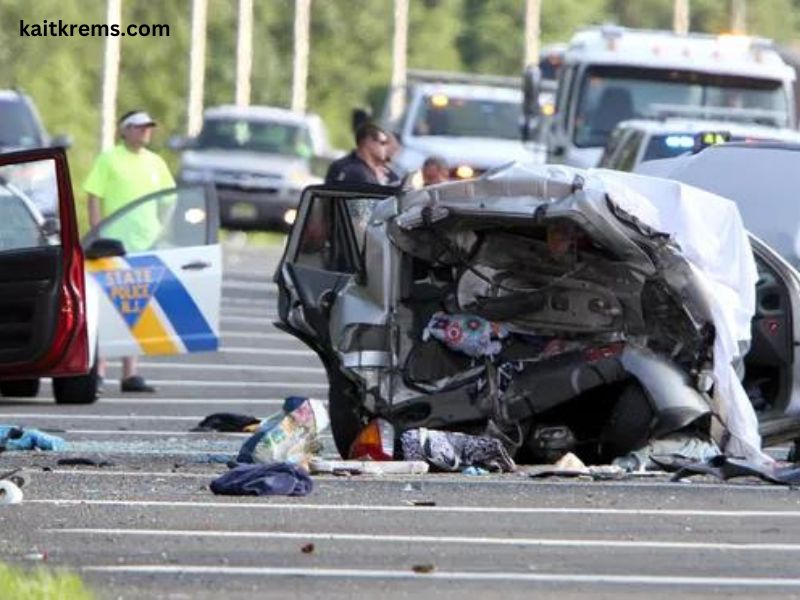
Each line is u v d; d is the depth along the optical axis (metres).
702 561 26.30
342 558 26.00
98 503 29.97
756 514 30.16
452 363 35.69
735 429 34.91
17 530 27.66
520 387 35.34
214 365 54.69
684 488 32.56
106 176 50.44
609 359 35.12
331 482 32.72
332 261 37.00
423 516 29.39
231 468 33.50
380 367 35.66
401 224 35.38
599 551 26.86
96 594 23.48
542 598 23.86
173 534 27.47
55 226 41.84
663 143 57.31
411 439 34.84
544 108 75.81
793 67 78.75
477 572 25.28
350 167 50.31
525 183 34.50
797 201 41.56
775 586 24.78
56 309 41.59
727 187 42.44
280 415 34.59
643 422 34.94
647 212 34.19
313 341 36.66
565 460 34.72
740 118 70.88
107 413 44.94
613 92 70.94
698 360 35.00
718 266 34.75
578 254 35.12
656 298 35.00
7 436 37.34
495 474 34.41
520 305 35.59
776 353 36.88
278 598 23.53
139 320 48.22
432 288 35.94
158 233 48.59
